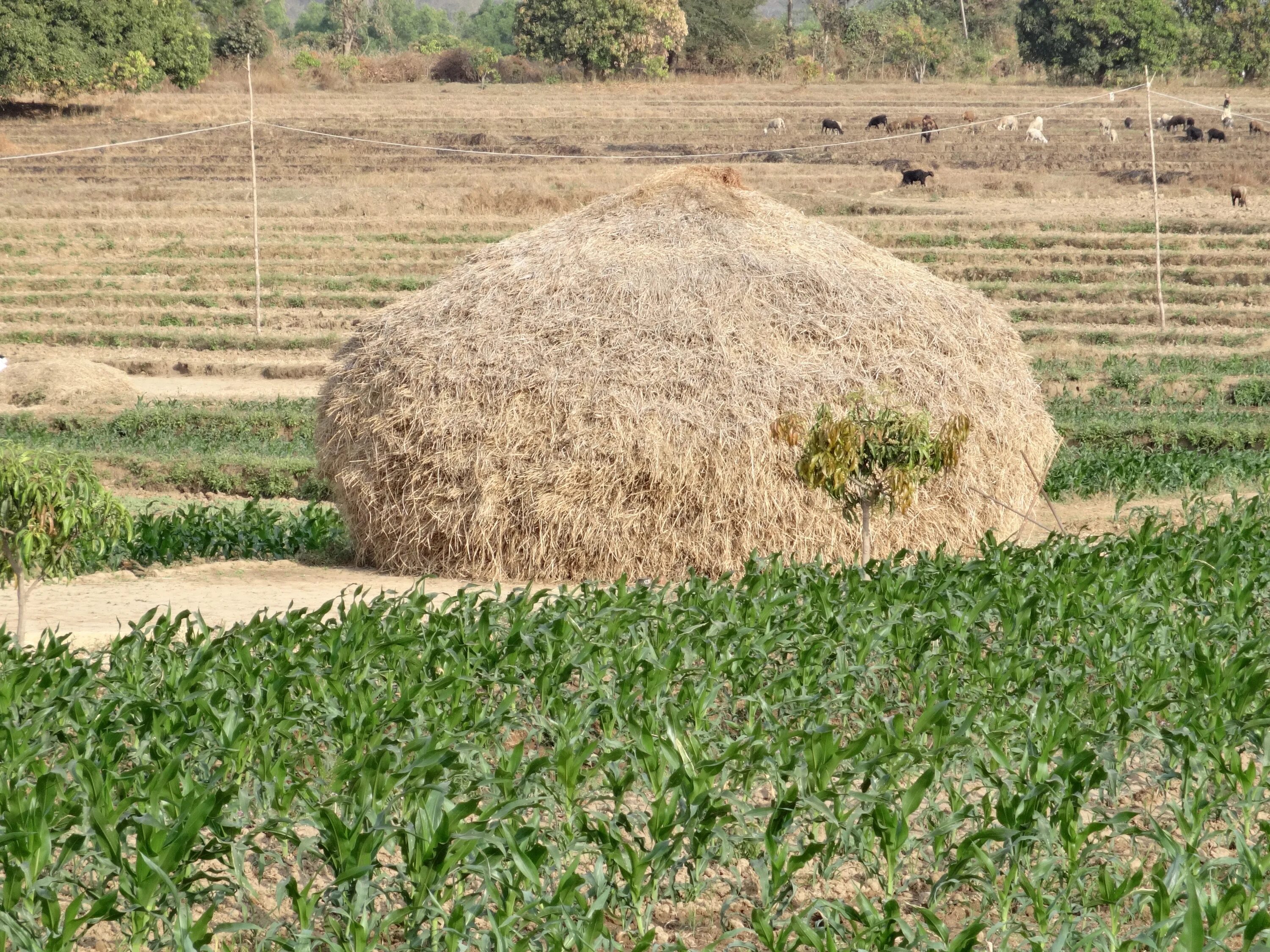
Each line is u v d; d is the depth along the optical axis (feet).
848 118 476.54
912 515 103.65
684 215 113.09
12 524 72.84
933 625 69.31
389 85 581.53
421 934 42.45
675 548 100.42
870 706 59.72
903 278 111.34
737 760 53.26
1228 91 533.55
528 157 412.16
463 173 394.73
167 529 120.67
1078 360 232.32
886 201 344.08
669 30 590.96
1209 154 394.93
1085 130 444.55
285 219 339.57
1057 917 45.47
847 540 101.71
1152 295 272.72
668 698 59.57
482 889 44.65
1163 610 72.95
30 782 49.39
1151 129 259.80
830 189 366.84
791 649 69.46
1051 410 196.95
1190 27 578.25
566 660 63.21
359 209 349.61
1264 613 81.71
